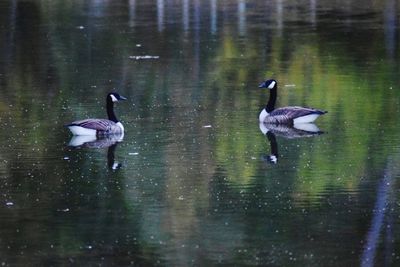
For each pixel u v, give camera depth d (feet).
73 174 73.46
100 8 167.63
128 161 76.89
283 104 98.17
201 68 115.85
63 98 100.53
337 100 99.50
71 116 92.58
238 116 92.79
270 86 91.15
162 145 81.76
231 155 78.69
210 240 59.62
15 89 105.19
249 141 83.25
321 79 109.40
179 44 131.85
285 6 169.58
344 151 79.66
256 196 68.18
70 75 112.37
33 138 84.17
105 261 56.49
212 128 87.71
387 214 64.18
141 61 120.26
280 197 67.87
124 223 62.64
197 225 62.28
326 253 57.52
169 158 77.71
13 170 74.54
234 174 73.26
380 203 66.33
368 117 91.97
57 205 66.33
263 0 178.29
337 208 65.57
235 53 125.49
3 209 65.51
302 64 118.01
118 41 134.31
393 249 57.98
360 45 130.00
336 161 76.64
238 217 63.82
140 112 94.38
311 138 84.28
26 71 114.93
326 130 87.30
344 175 72.90
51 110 95.25
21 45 131.85
